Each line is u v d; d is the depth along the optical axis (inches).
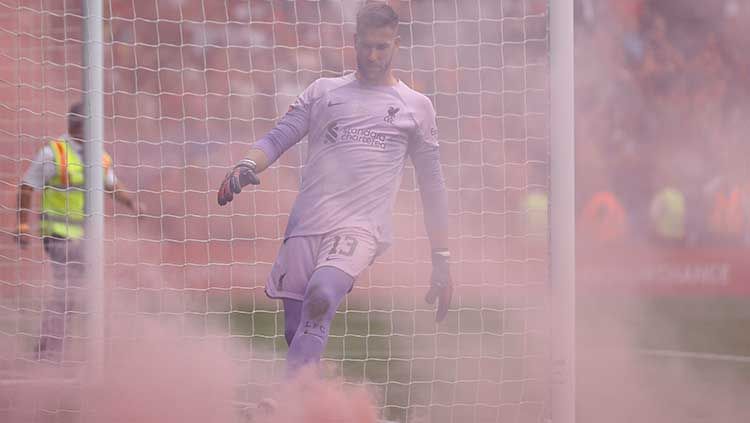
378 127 686.5
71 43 1382.9
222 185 677.9
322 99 694.5
